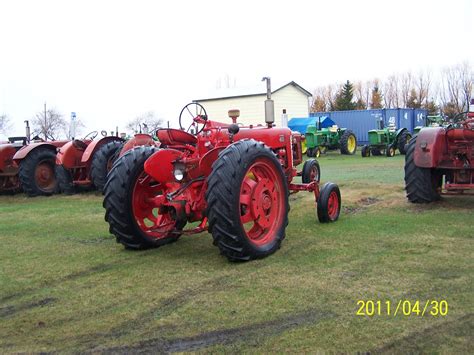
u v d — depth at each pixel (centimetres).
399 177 1006
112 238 561
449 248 446
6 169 1038
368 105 4888
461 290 343
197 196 468
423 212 614
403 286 354
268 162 456
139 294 365
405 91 4659
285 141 605
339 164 1456
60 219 700
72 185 995
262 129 588
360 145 2775
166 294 362
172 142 490
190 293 361
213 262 439
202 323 308
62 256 484
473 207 633
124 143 917
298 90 2606
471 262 404
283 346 272
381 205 679
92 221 675
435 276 373
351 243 477
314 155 1886
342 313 312
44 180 1016
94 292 374
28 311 341
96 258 472
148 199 485
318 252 450
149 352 274
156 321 315
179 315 322
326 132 1992
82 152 990
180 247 502
